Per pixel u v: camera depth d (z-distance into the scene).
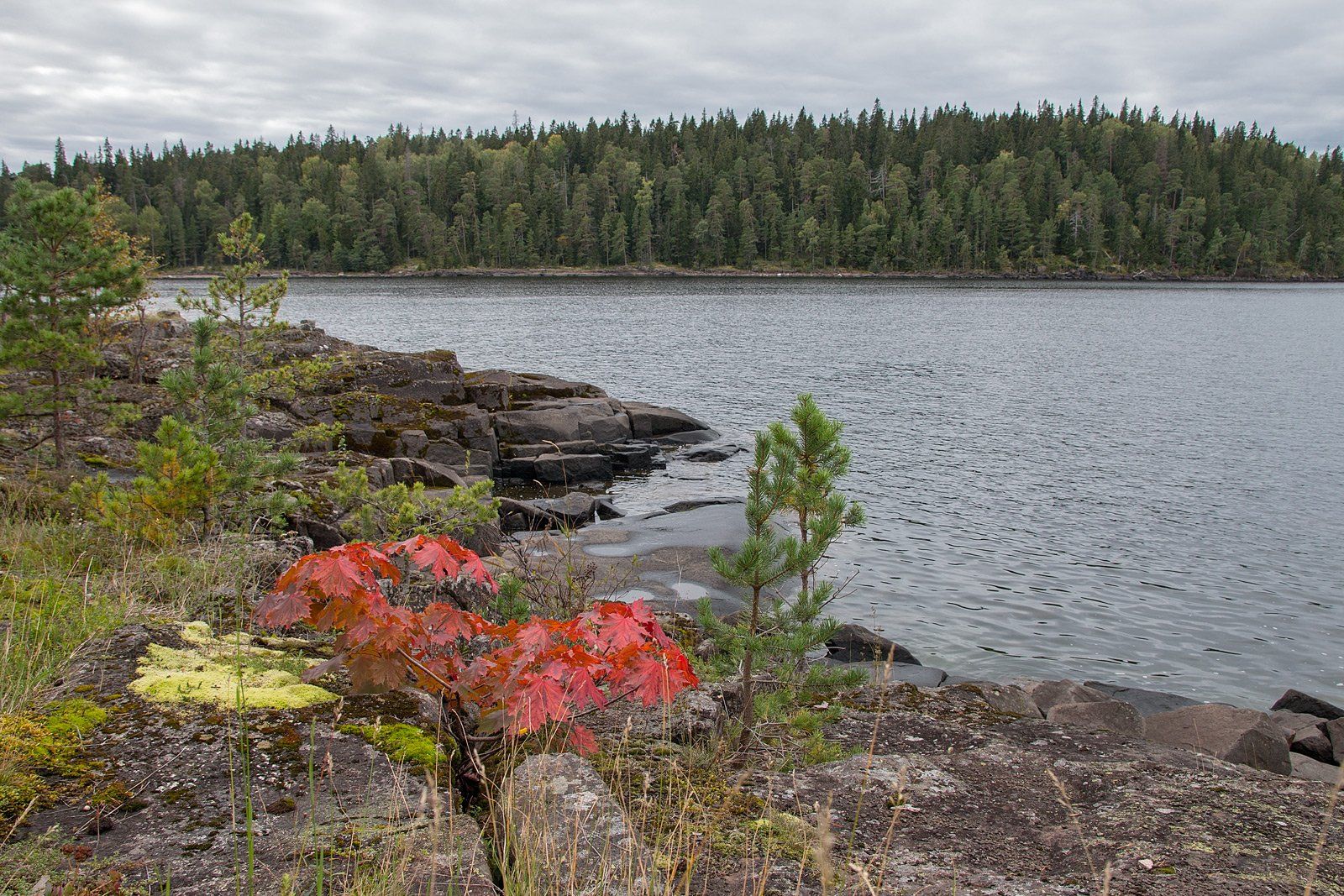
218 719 4.09
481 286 114.75
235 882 2.90
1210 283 152.12
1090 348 53.56
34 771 3.57
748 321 69.44
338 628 4.43
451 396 23.06
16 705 4.01
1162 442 26.62
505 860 3.13
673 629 8.59
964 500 19.89
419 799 3.55
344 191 146.38
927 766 4.73
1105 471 22.81
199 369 9.51
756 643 5.97
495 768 4.20
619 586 12.96
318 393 20.55
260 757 3.79
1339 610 13.39
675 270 149.88
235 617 5.75
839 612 13.02
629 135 184.00
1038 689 8.96
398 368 22.53
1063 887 3.43
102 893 2.85
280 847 3.17
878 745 5.57
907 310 82.88
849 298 98.75
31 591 5.61
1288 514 18.77
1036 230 156.00
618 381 39.03
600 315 72.69
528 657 4.08
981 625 12.70
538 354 47.50
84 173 150.12
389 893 2.87
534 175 160.62
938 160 168.62
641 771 4.49
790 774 4.64
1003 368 44.47
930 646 11.93
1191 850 3.71
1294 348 54.28
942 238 150.12
